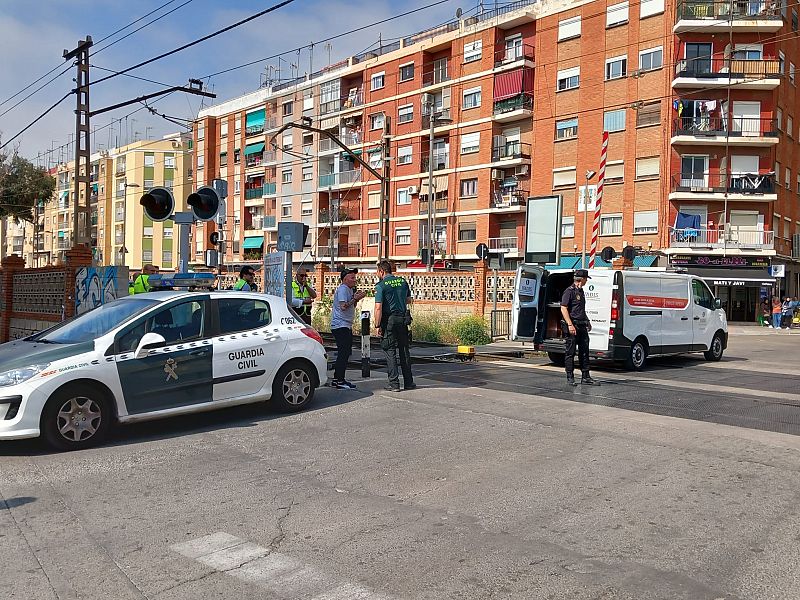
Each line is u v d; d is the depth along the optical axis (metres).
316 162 53.59
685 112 36.12
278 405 8.39
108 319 7.66
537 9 40.56
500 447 6.75
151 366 7.29
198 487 5.54
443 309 22.77
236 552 4.23
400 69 47.91
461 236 44.59
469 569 3.95
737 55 36.06
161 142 69.06
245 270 12.30
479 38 43.22
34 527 4.69
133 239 68.12
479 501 5.15
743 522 4.69
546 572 3.90
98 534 4.55
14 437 6.42
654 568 3.96
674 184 36.06
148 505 5.12
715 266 36.47
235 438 7.19
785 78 38.84
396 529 4.59
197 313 7.91
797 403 9.49
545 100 40.25
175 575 3.92
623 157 37.34
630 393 10.14
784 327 36.59
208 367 7.73
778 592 3.66
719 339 16.14
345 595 3.65
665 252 35.94
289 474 5.89
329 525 4.68
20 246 89.62
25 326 18.39
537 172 40.62
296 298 13.48
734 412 8.71
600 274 13.35
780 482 5.59
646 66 36.56
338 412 8.50
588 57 38.44
